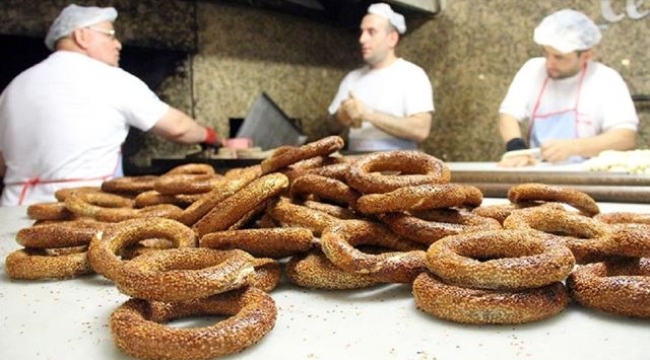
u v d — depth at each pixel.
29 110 2.71
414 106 4.12
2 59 3.53
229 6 4.79
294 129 4.34
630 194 2.11
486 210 1.54
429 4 5.31
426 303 1.01
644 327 0.93
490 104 5.22
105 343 0.95
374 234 1.29
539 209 1.41
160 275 0.98
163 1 4.27
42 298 1.20
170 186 1.80
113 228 1.34
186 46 4.46
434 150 5.69
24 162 2.77
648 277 0.98
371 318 1.02
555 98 3.52
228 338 0.87
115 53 3.04
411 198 1.25
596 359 0.82
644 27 4.12
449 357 0.85
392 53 4.32
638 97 4.18
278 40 5.26
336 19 5.57
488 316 0.95
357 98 4.03
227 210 1.34
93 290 1.25
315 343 0.92
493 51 5.12
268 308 0.97
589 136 3.41
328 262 1.19
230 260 1.04
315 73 5.68
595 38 3.16
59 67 2.75
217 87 4.78
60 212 1.87
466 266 0.98
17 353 0.92
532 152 3.04
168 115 3.05
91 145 2.78
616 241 1.12
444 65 5.51
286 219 1.37
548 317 0.97
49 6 3.67
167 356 0.86
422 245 1.27
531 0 4.77
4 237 1.85
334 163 1.69
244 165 3.12
